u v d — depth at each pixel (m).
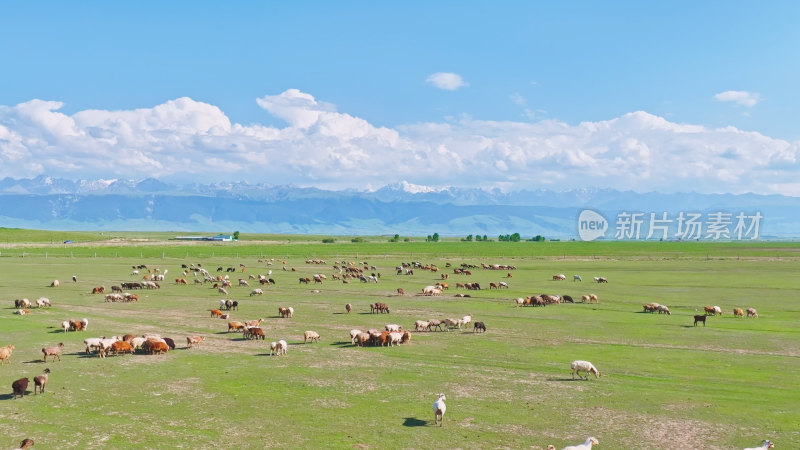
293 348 45.91
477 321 57.78
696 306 69.69
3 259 147.25
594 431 27.69
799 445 25.84
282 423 28.61
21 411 30.11
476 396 33.03
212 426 28.14
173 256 171.62
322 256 178.88
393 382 35.88
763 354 43.66
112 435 26.91
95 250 189.88
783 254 188.12
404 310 66.38
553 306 69.50
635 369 39.19
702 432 27.45
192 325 56.16
